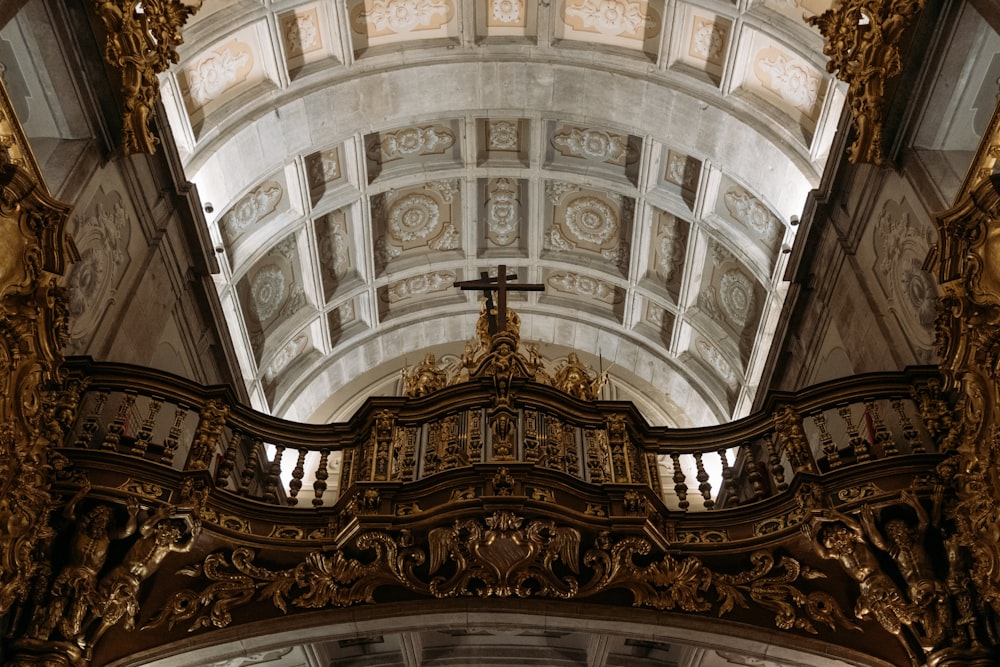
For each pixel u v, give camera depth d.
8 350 7.54
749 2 13.61
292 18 14.23
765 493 9.88
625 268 18.61
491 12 15.27
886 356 11.16
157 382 9.70
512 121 16.84
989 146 7.82
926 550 8.42
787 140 14.09
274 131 14.91
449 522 8.86
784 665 9.74
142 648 8.84
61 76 9.57
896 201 10.83
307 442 10.52
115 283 10.95
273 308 17.20
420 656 11.80
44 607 7.93
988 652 7.98
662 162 16.41
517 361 11.54
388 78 15.56
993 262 7.55
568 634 11.59
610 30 15.24
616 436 10.38
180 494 8.73
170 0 9.82
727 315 17.22
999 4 8.44
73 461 8.53
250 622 9.02
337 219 17.36
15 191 7.39
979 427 7.83
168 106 13.03
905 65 9.75
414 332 20.08
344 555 9.03
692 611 9.12
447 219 18.47
